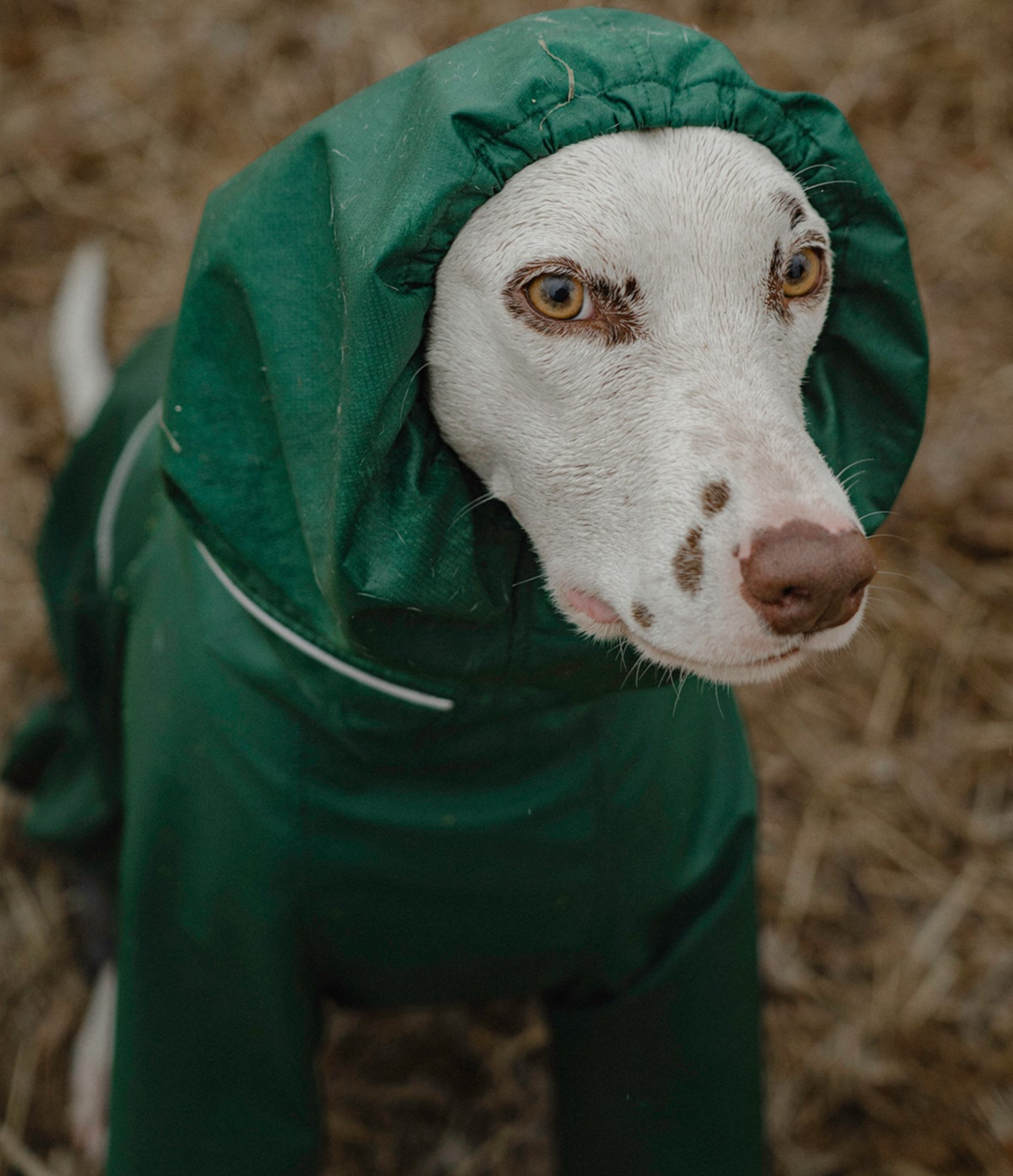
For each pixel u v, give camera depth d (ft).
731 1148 2.05
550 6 4.28
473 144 1.55
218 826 1.88
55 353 3.46
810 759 3.11
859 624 1.66
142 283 4.01
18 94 4.29
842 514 1.55
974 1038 2.73
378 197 1.56
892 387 1.78
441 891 1.91
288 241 1.64
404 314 1.56
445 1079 2.75
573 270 1.58
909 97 4.19
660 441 1.60
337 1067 2.75
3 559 3.50
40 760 2.76
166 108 4.26
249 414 1.73
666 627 1.62
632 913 1.96
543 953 2.00
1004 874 2.94
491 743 1.83
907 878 2.96
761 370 1.62
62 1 4.42
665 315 1.60
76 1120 2.65
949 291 3.84
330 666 1.77
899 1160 2.62
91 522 2.46
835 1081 2.69
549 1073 2.74
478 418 1.67
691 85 1.59
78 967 2.91
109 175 4.18
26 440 3.70
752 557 1.54
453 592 1.67
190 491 1.75
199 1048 1.96
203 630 1.88
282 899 1.88
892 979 2.81
